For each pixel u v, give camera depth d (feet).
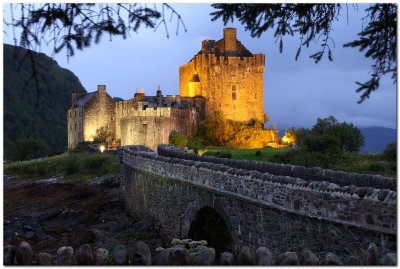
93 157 221.46
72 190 165.58
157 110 262.47
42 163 236.02
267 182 50.42
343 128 211.61
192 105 282.56
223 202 61.41
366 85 33.68
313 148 159.43
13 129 338.75
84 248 37.06
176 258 35.14
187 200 74.38
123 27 32.01
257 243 52.70
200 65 293.02
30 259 36.29
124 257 36.94
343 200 39.99
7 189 177.58
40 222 109.81
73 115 327.67
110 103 317.42
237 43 310.04
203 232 73.82
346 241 39.73
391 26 33.35
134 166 112.06
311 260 33.22
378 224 36.58
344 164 144.25
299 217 45.37
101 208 127.13
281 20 35.37
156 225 91.56
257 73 296.92
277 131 279.90
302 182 45.24
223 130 276.21
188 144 244.22
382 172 128.16
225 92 293.23
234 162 74.23
